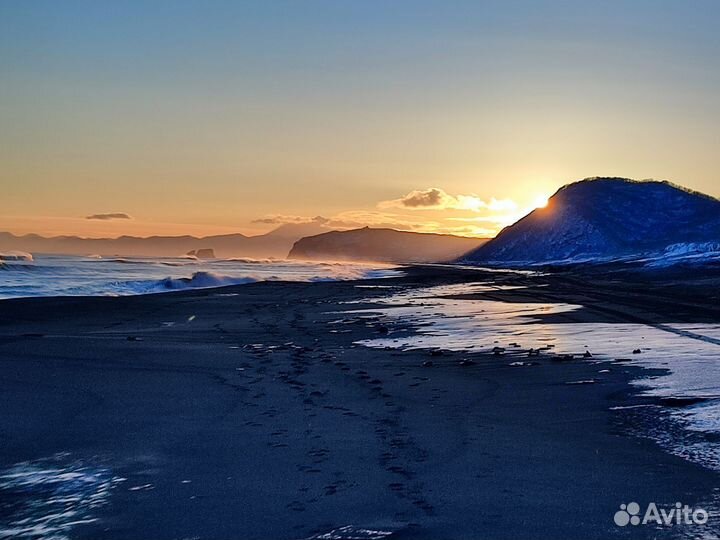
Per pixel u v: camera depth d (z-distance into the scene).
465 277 76.12
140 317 27.67
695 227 172.88
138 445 8.90
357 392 12.17
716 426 9.04
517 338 19.33
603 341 17.92
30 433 9.55
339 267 110.00
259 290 47.31
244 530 6.09
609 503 6.52
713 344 16.42
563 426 9.51
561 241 191.25
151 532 6.12
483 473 7.50
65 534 6.13
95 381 13.37
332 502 6.71
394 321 25.45
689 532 5.82
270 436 9.24
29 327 23.50
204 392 12.30
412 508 6.50
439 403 11.19
